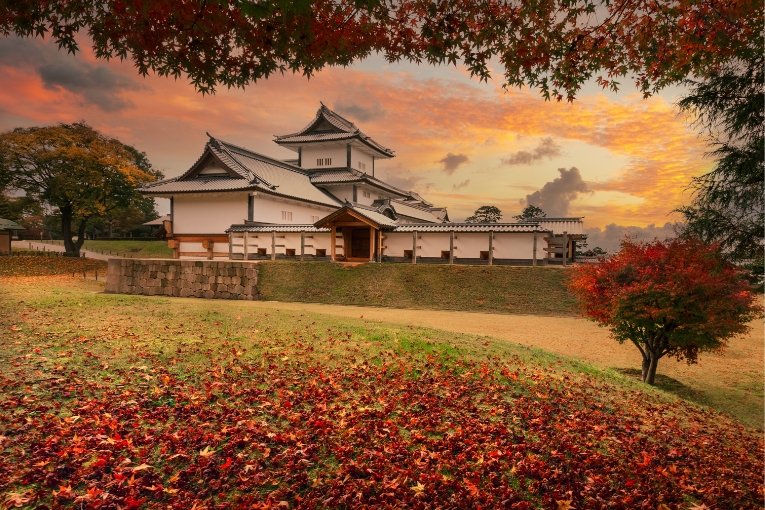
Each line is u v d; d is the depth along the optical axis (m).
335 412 6.40
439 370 8.71
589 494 5.04
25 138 40.19
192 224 35.84
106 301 13.18
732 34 5.03
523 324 18.22
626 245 12.70
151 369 7.50
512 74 5.89
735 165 7.54
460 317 19.33
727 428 8.55
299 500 4.42
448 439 5.92
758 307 11.35
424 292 23.20
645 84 5.82
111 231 67.06
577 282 13.32
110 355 8.02
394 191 52.59
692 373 13.31
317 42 5.07
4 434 5.01
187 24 4.80
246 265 24.09
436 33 5.28
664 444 6.84
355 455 5.32
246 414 6.06
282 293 23.95
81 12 4.74
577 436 6.48
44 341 8.55
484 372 8.76
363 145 48.78
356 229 31.08
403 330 11.61
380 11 5.12
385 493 4.66
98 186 43.03
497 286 23.14
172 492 4.34
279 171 41.22
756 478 6.00
